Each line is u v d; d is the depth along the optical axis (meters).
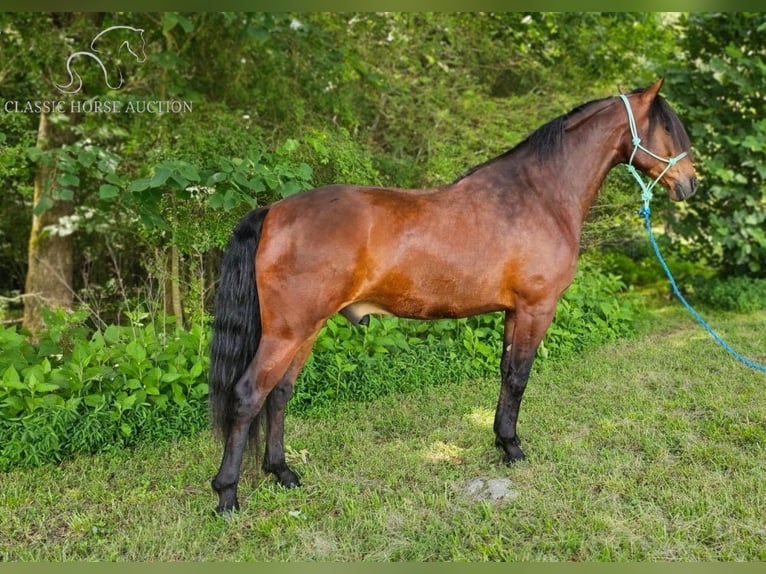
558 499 2.80
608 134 3.12
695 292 7.33
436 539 2.52
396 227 2.70
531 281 2.92
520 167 3.01
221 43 5.47
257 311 2.70
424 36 6.33
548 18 6.92
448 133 5.98
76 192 6.11
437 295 2.82
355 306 2.88
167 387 3.80
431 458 3.33
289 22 5.46
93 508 2.82
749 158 6.59
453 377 4.65
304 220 2.63
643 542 2.46
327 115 5.93
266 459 3.00
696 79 6.91
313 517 2.73
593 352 5.32
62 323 4.09
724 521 2.59
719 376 4.52
